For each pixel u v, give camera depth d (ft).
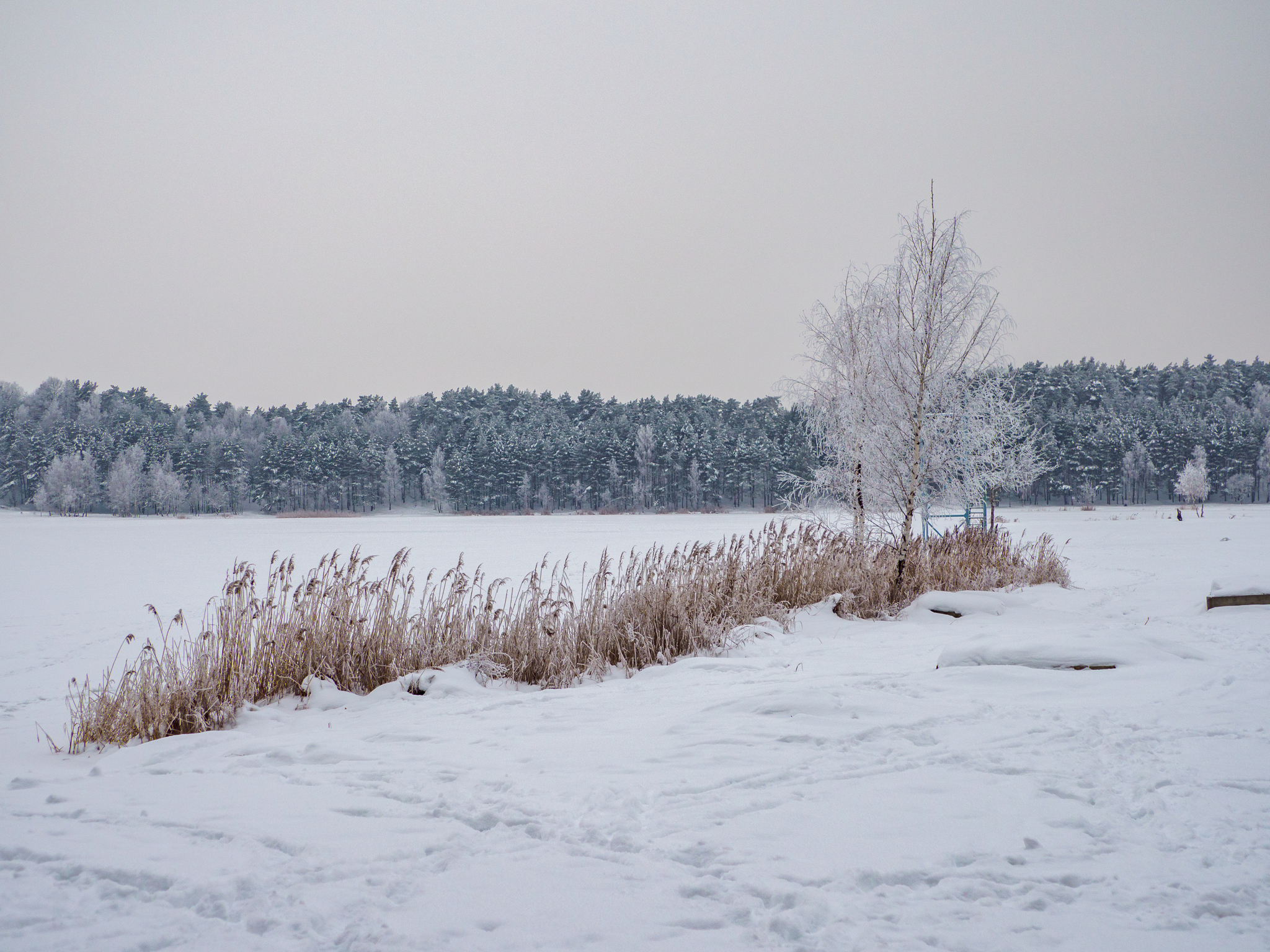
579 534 141.49
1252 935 7.55
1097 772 12.32
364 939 7.72
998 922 7.82
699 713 17.48
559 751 14.83
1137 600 39.65
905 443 41.73
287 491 421.59
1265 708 15.79
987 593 36.14
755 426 426.51
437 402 516.32
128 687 21.44
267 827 10.99
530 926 7.91
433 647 26.71
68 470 393.70
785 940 7.54
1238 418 387.75
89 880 9.44
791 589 38.75
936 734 14.71
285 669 24.31
